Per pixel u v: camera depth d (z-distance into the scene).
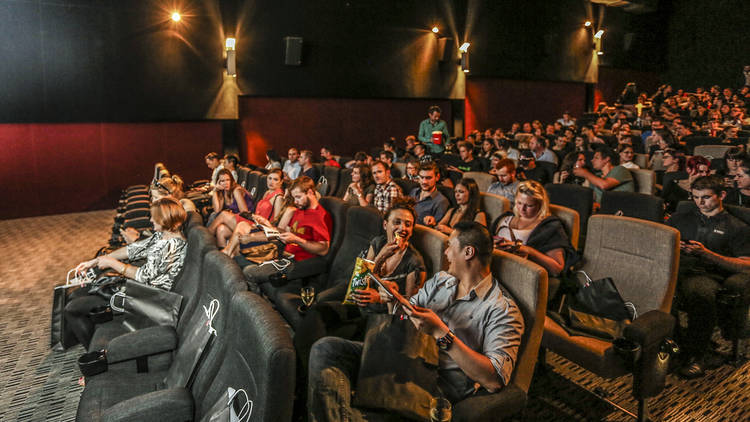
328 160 8.36
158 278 2.86
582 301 2.54
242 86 9.83
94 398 2.07
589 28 15.66
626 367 2.16
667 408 2.53
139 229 4.78
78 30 8.20
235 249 3.78
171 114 9.16
